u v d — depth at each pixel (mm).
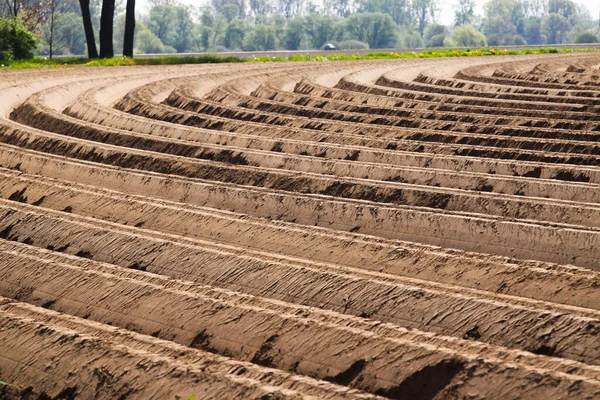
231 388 11625
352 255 17531
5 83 43062
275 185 23250
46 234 18688
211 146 27188
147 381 12094
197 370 12070
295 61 71938
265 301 14711
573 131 29391
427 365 12297
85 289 15516
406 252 17234
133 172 23859
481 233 18828
